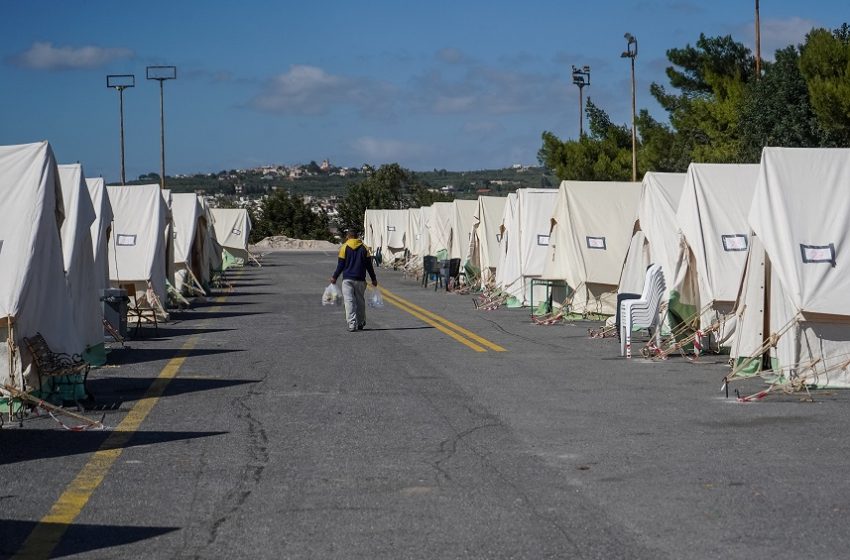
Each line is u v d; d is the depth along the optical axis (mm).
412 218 55375
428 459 8406
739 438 9234
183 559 5867
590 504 6977
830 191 13602
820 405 11133
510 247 27641
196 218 33094
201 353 16266
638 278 19703
